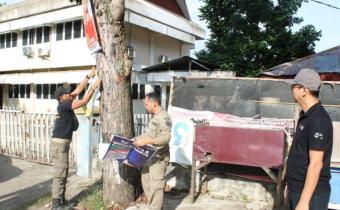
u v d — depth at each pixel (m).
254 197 6.02
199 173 6.37
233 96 6.68
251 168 6.00
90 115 7.46
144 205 5.48
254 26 20.47
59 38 17.80
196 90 6.90
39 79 18.34
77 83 16.98
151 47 17.86
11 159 9.34
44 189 6.88
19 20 19.17
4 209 5.91
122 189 5.52
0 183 7.35
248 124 6.16
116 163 5.52
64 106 5.58
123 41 5.44
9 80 20.06
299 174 3.05
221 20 22.08
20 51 20.08
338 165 5.09
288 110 6.32
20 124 9.38
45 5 17.48
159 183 5.00
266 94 6.49
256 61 19.56
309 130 2.95
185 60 14.16
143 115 9.01
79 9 16.17
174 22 18.39
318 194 2.97
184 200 6.01
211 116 6.67
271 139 5.34
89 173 7.46
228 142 5.56
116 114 5.43
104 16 5.31
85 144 7.52
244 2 20.48
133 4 15.33
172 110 6.84
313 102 3.02
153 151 4.82
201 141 5.72
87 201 5.92
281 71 9.87
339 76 9.30
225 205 5.79
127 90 5.51
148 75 14.73
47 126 8.78
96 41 5.41
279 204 5.50
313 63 9.88
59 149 5.59
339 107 5.96
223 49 20.59
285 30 19.73
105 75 5.45
